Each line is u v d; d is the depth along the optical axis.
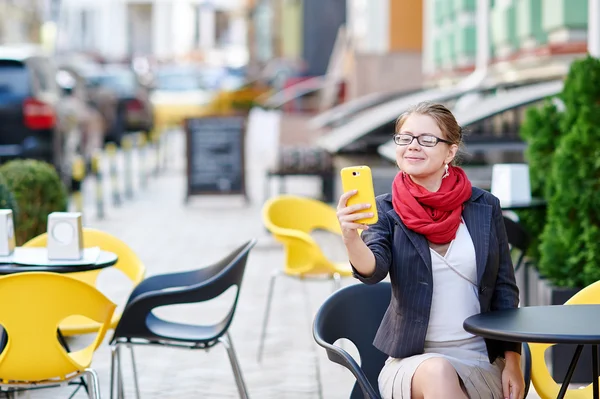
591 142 6.29
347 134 11.98
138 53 82.00
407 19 23.69
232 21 83.75
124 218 15.23
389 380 3.95
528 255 7.32
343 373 6.80
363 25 27.36
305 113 23.44
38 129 15.03
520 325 3.56
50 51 52.34
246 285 9.98
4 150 14.96
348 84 22.38
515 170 7.02
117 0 79.56
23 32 45.88
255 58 68.56
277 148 15.53
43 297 4.46
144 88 30.66
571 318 3.69
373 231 3.99
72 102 19.34
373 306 4.47
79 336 7.74
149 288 5.82
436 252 3.99
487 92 11.36
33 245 6.23
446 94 11.55
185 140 17.06
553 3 11.37
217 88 38.94
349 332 4.43
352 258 3.79
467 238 4.00
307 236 7.38
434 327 3.99
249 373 6.83
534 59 12.16
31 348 4.54
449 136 4.02
